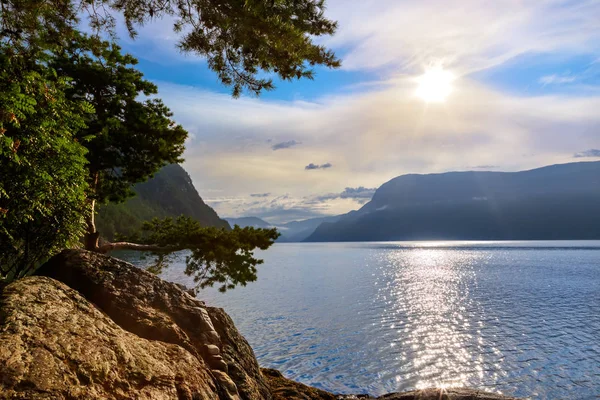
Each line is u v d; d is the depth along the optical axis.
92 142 16.45
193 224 20.95
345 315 52.91
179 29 8.33
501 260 156.50
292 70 8.27
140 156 19.50
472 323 47.06
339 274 113.19
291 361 33.66
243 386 5.58
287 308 58.22
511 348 36.28
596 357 32.91
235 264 19.00
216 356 5.56
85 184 7.25
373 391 26.91
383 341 39.69
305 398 8.39
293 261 180.50
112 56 18.73
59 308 4.11
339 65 8.25
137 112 18.58
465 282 87.81
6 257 6.81
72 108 7.34
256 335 42.41
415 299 65.50
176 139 19.33
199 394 4.19
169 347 4.75
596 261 138.75
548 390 26.47
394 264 148.88
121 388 3.51
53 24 9.38
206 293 72.38
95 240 17.16
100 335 4.02
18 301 3.86
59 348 3.46
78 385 3.21
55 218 6.98
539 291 71.31
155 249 19.41
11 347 3.16
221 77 8.58
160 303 5.79
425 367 31.66
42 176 6.22
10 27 8.96
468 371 30.53
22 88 6.34
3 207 6.03
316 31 8.05
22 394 2.82
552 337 39.69
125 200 20.98
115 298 5.31
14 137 5.99
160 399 3.69
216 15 7.49
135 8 8.29
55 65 17.19
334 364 32.72
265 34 7.71
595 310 52.47
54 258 5.79
